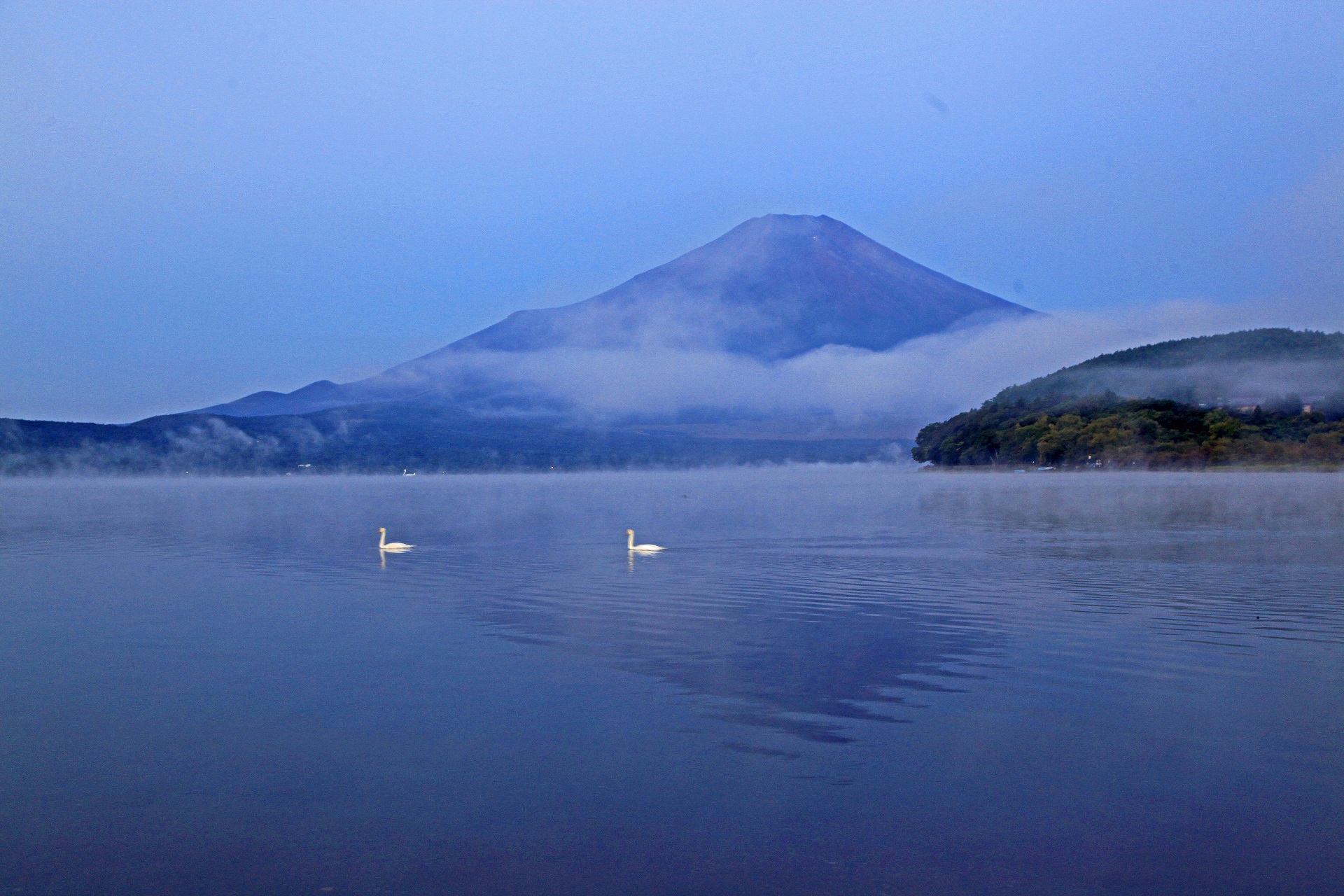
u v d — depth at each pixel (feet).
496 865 43.14
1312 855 43.57
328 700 67.31
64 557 163.22
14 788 51.96
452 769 53.83
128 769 54.49
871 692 68.18
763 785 51.26
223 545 187.01
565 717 62.95
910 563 146.20
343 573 138.00
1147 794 50.01
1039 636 87.30
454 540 195.00
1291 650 80.94
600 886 41.42
